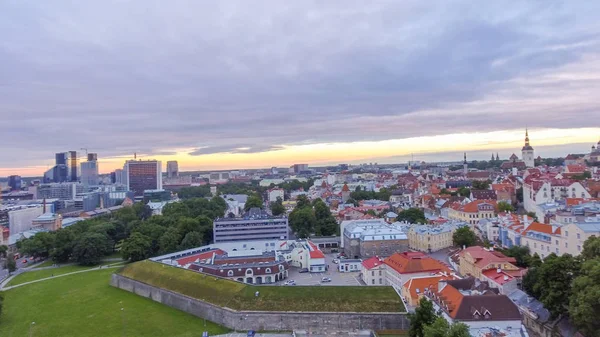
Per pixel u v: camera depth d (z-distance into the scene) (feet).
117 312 537.65
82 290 647.56
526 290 479.00
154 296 588.09
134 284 626.64
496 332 353.92
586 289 345.72
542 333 406.00
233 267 631.56
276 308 477.77
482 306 379.35
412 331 369.71
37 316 534.37
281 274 652.07
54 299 605.73
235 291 516.32
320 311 467.52
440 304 409.90
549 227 631.15
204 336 447.83
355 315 459.32
